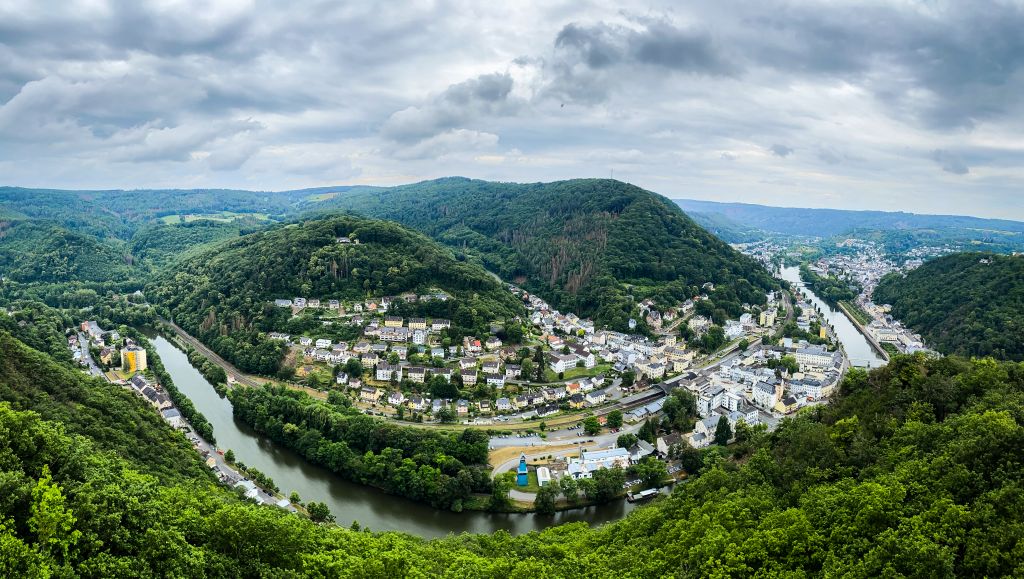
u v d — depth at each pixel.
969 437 136.12
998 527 107.06
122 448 193.75
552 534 192.75
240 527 123.12
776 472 167.62
